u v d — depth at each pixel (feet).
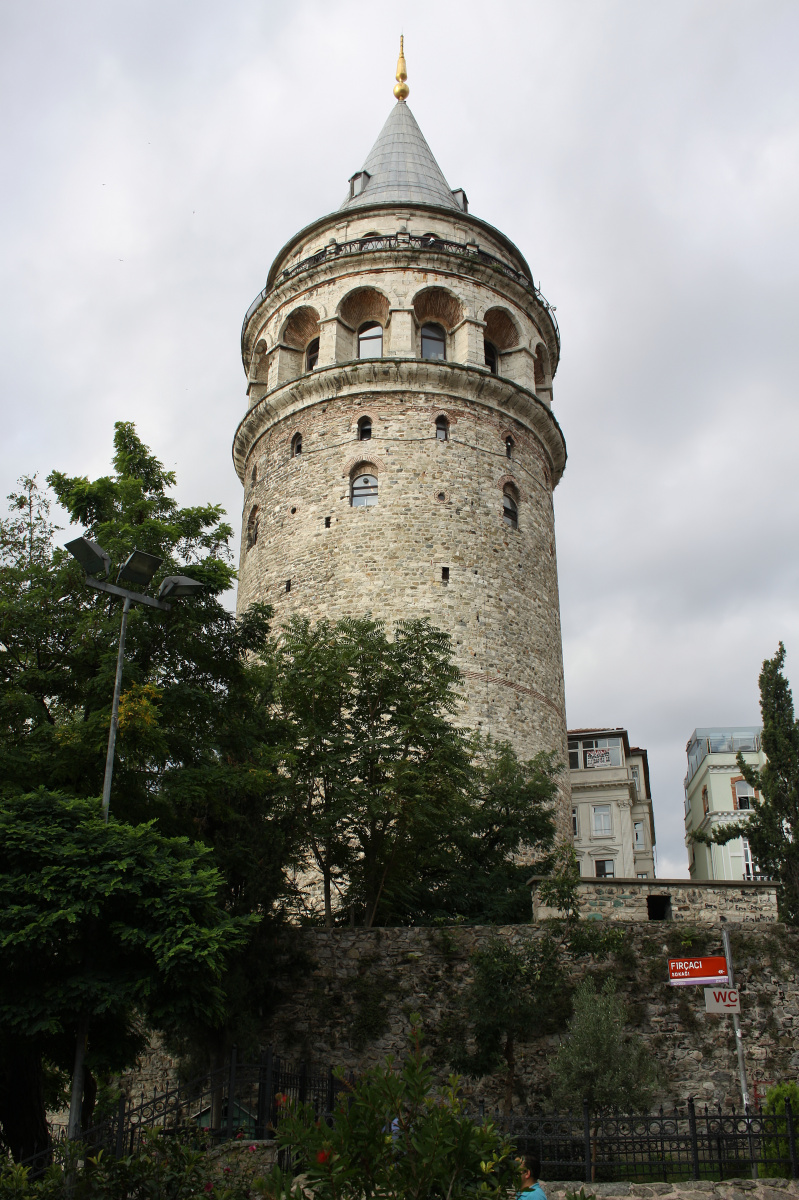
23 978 49.67
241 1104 63.93
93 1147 43.55
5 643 67.26
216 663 72.28
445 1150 28.53
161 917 50.42
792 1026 67.21
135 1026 60.49
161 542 72.74
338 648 84.53
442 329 136.36
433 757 81.05
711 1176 51.16
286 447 130.41
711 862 196.95
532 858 106.32
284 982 71.26
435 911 83.41
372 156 155.84
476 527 122.72
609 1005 60.18
